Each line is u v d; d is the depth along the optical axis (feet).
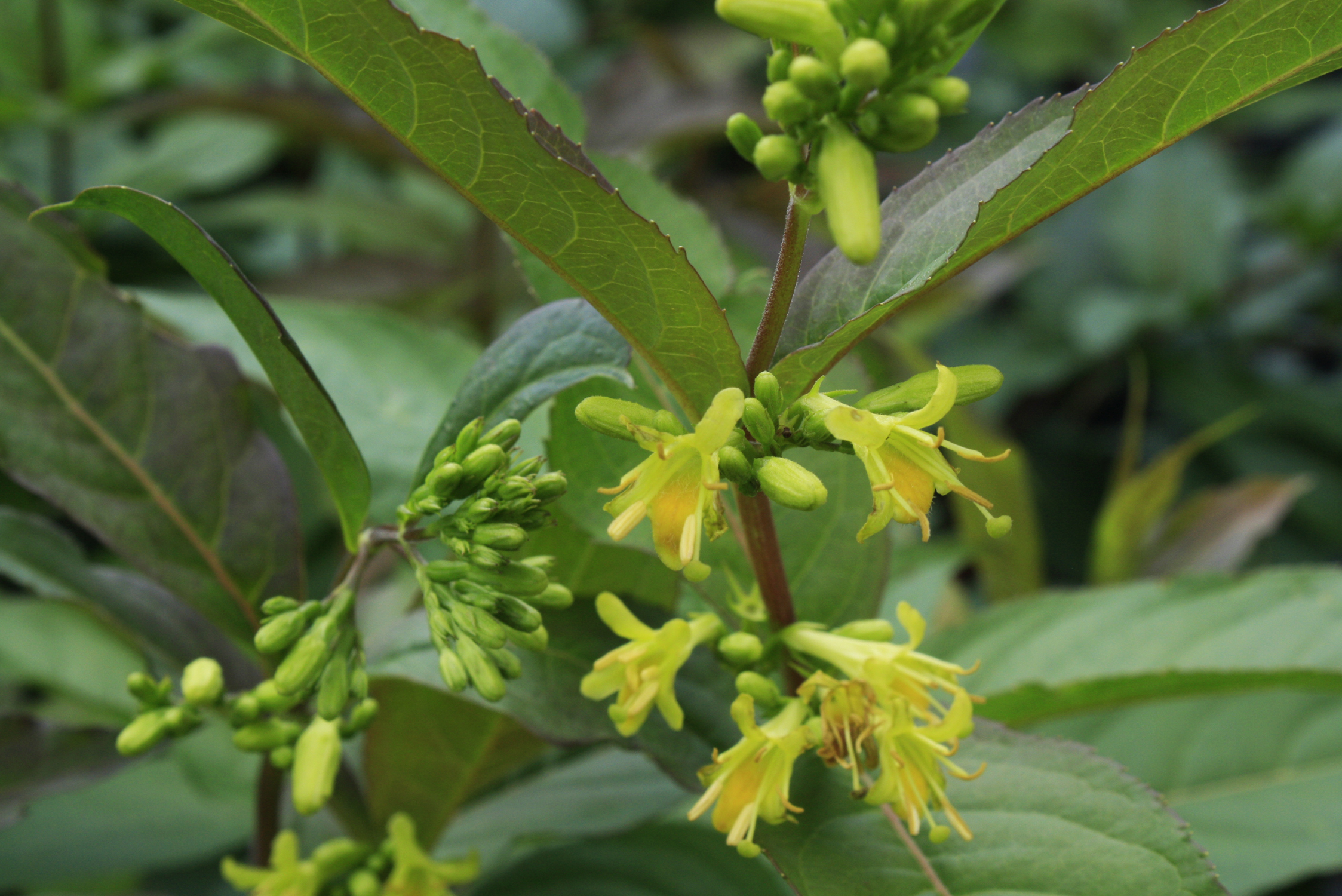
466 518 1.08
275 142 2.43
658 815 1.29
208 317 1.35
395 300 2.15
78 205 1.07
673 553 1.05
